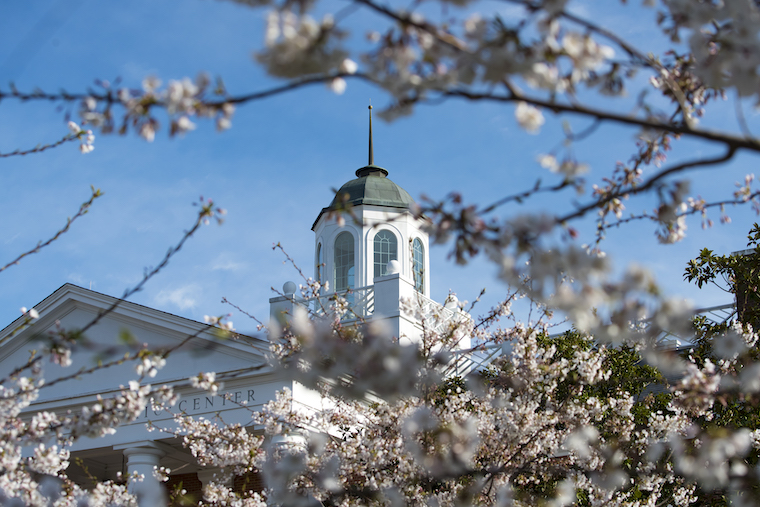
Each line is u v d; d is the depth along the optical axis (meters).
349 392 4.35
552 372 10.91
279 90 3.03
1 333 18.81
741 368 9.48
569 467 11.00
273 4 2.56
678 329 3.64
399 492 10.32
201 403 16.52
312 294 13.23
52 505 9.71
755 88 2.98
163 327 17.47
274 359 9.07
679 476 11.38
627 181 5.12
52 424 7.10
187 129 3.19
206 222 5.42
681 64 4.59
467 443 6.82
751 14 2.93
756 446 10.65
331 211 4.44
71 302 18.72
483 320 11.50
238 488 17.02
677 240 4.96
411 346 4.18
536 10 2.86
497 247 3.48
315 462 10.80
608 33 3.22
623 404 12.02
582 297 3.38
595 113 3.02
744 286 14.12
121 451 17.23
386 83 2.83
